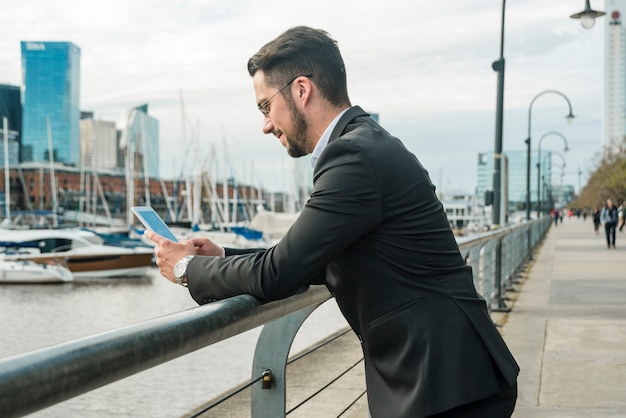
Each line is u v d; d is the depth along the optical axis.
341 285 1.97
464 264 1.99
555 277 16.06
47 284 41.94
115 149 153.88
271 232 63.78
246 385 2.26
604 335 8.45
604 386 6.08
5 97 152.12
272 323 2.42
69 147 153.38
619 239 38.59
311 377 5.55
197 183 68.56
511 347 7.76
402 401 1.84
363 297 1.91
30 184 124.69
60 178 125.19
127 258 45.00
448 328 1.85
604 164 93.19
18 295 38.06
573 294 12.60
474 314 1.90
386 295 1.88
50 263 42.44
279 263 1.86
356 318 1.98
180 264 2.08
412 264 1.87
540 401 5.63
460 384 1.81
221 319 1.72
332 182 1.86
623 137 88.00
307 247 1.84
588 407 5.45
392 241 1.87
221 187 83.06
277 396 2.40
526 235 21.41
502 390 1.90
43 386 1.08
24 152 152.25
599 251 27.02
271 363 2.41
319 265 1.86
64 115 153.12
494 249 9.80
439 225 1.93
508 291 13.05
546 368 6.75
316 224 1.84
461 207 121.00
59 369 1.12
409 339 1.84
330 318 22.83
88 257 44.19
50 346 1.16
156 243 2.15
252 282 1.89
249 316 1.90
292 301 2.18
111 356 1.26
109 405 12.03
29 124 153.00
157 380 13.83
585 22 18.03
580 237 42.03
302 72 2.10
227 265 1.97
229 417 3.29
